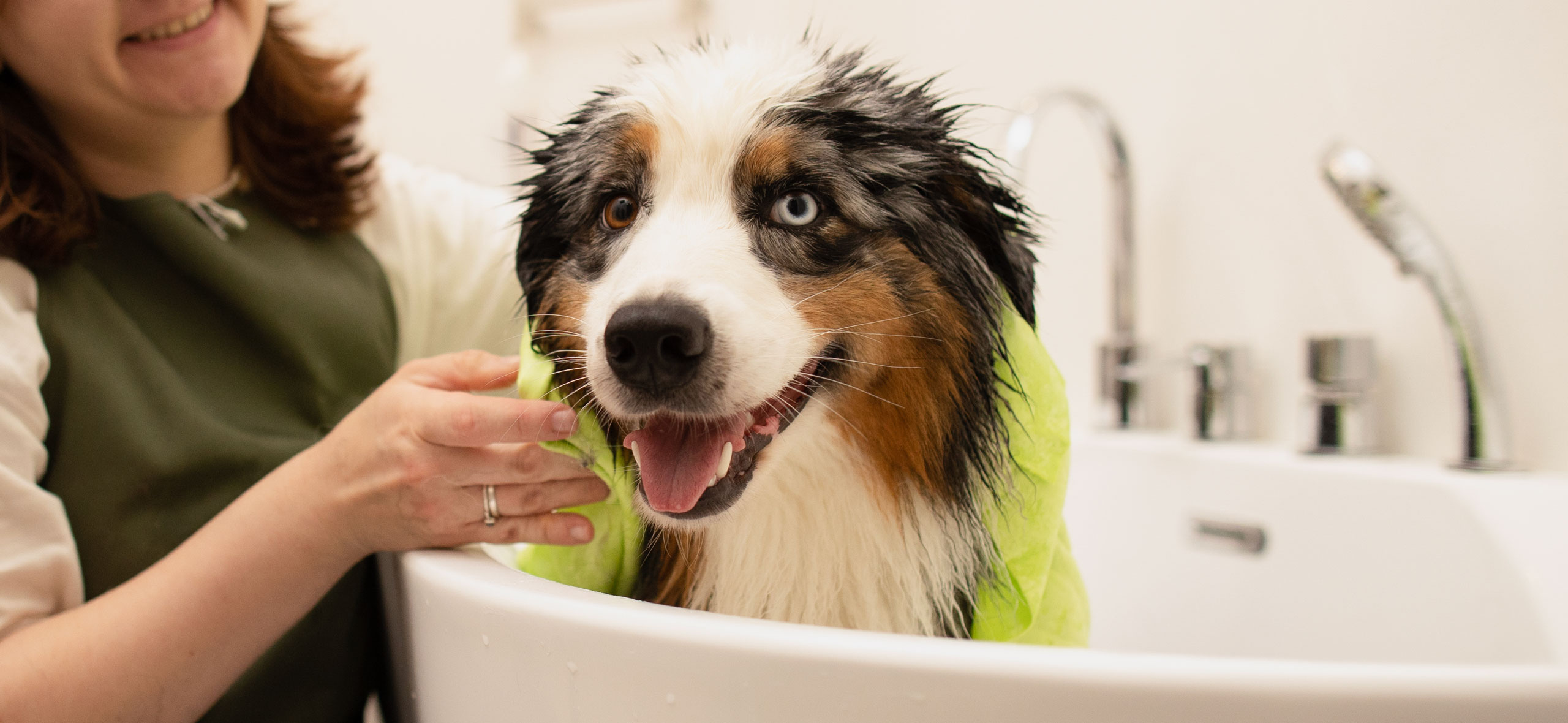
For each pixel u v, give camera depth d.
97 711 0.94
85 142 1.33
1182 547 1.84
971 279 1.19
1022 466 1.15
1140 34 2.26
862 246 1.13
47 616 1.06
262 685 1.23
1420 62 1.68
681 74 1.19
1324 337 1.71
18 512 1.04
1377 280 1.75
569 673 0.71
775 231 1.11
